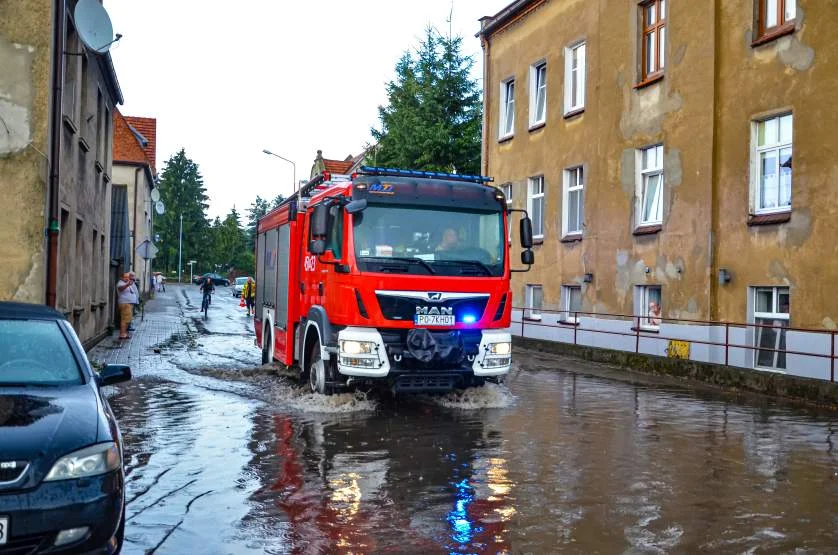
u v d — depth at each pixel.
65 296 15.55
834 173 13.80
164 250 109.25
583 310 21.48
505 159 26.62
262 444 8.67
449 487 6.89
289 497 6.55
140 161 49.44
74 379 5.80
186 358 17.91
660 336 17.80
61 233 15.54
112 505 4.72
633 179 19.50
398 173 11.36
